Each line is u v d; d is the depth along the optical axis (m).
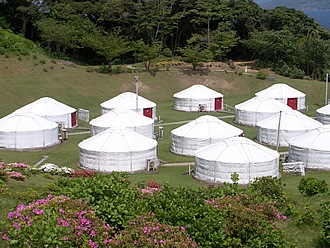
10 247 10.77
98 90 56.91
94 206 11.80
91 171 25.86
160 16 72.38
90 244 10.24
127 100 46.81
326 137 29.03
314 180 18.84
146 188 17.88
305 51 69.44
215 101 53.19
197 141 32.41
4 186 17.00
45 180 20.98
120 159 27.86
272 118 37.28
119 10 72.88
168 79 63.50
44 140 34.56
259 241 12.03
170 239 10.47
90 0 78.62
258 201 15.09
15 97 49.53
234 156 25.48
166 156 32.72
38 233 10.06
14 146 33.78
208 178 25.91
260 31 77.38
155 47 64.81
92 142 28.89
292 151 29.83
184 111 52.84
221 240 11.63
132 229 10.82
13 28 75.94
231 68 70.31
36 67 57.66
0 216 13.32
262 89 61.69
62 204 11.28
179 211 11.87
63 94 53.53
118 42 62.66
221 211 12.55
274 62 72.38
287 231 14.41
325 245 13.38
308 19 85.69
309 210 15.46
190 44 74.00
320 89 60.12
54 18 72.50
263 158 25.66
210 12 76.75
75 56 73.50
